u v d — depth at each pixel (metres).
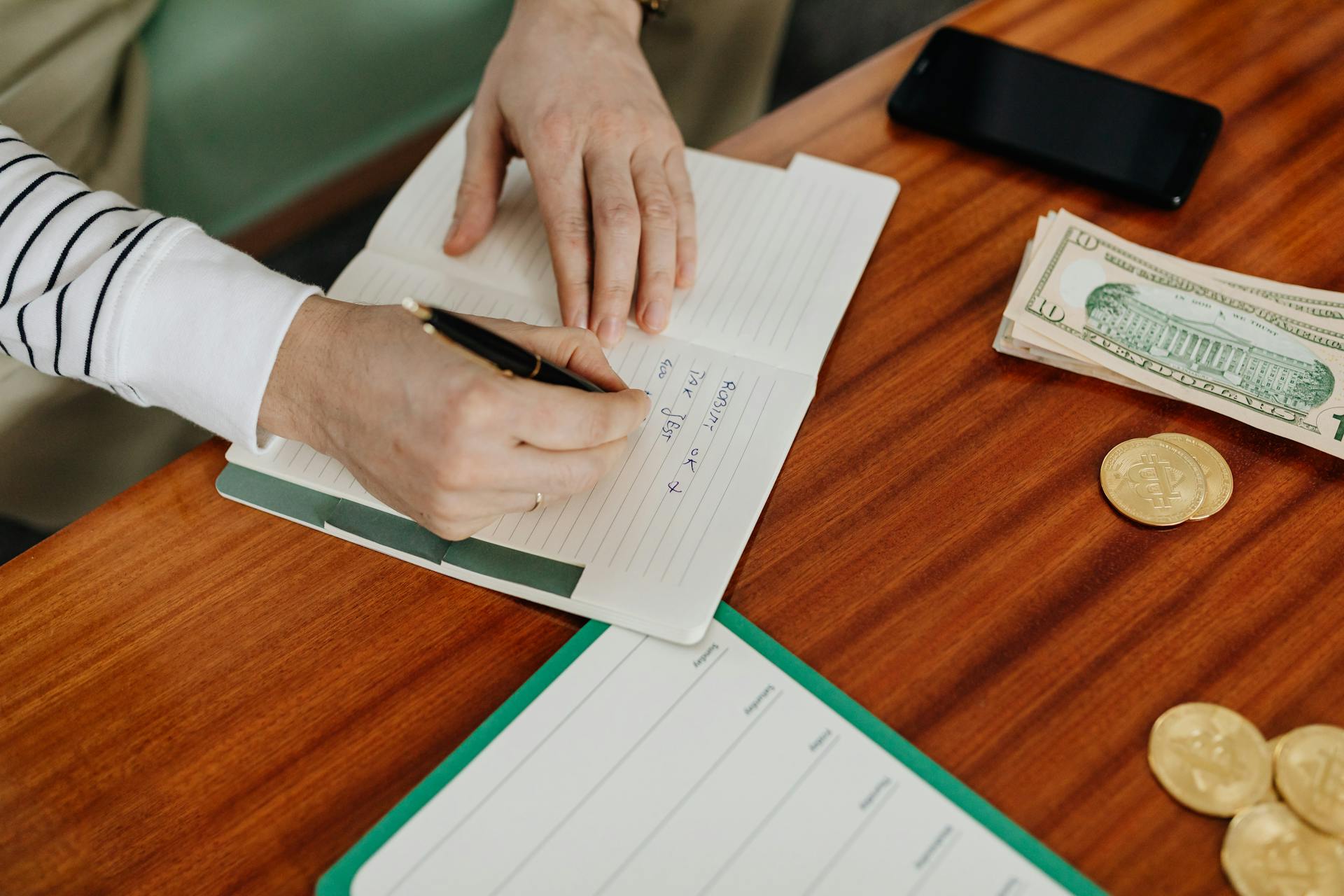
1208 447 0.57
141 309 0.56
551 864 0.45
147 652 0.54
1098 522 0.55
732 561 0.54
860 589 0.53
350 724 0.51
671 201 0.68
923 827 0.45
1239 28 0.81
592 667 0.51
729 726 0.49
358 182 1.19
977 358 0.63
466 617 0.54
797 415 0.60
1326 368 0.59
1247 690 0.49
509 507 0.54
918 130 0.76
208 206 1.13
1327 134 0.73
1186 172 0.70
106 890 0.46
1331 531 0.54
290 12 1.10
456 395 0.50
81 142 1.03
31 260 0.58
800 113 0.78
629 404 0.54
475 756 0.48
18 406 0.98
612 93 0.74
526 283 0.69
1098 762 0.47
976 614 0.52
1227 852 0.44
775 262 0.68
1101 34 0.81
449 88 1.22
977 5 0.84
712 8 1.19
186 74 1.07
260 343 0.55
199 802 0.49
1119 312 0.62
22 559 0.57
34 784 0.50
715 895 0.44
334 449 0.56
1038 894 0.43
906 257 0.68
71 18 0.99
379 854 0.46
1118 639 0.51
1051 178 0.72
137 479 1.10
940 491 0.57
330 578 0.56
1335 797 0.45
